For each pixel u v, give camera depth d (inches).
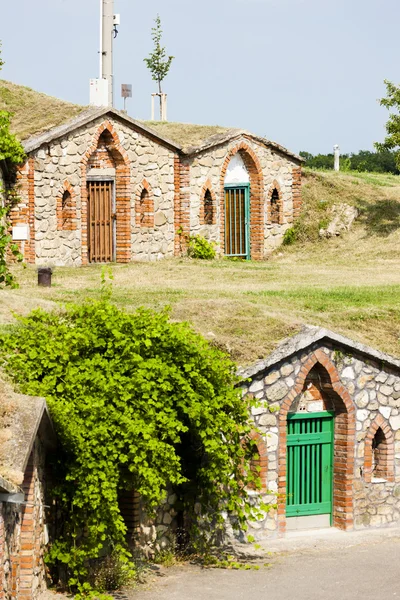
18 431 719.1
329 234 1871.3
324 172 2126.0
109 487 798.5
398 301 1300.4
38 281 1344.7
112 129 1609.3
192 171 1737.2
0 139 1435.8
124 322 885.8
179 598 806.5
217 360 899.4
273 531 983.6
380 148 1829.5
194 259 1697.8
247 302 1166.3
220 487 945.5
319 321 1190.9
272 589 833.5
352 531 1014.4
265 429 978.1
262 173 1823.3
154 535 908.0
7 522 702.5
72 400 830.5
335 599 810.8
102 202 1632.6
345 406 1010.7
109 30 1882.4
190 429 892.0
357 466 1019.3
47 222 1534.2
